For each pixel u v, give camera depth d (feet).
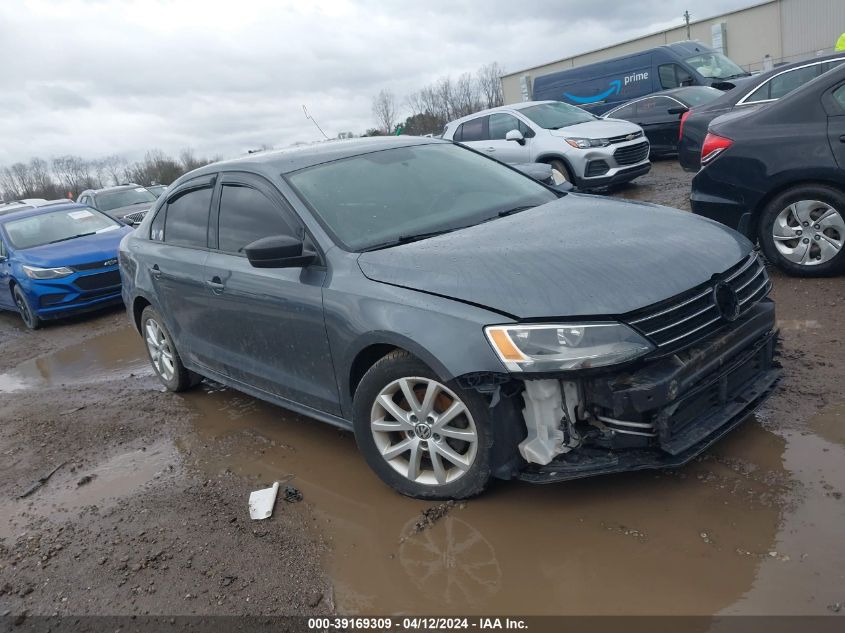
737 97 30.35
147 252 17.24
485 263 10.37
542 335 9.20
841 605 7.63
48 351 26.81
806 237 18.19
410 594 9.03
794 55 107.76
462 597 8.81
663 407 9.39
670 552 8.93
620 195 37.37
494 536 9.86
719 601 8.00
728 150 18.85
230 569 10.14
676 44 58.08
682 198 32.99
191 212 15.85
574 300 9.37
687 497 9.98
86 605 9.86
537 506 10.35
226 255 14.17
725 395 10.36
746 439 11.26
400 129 29.68
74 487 13.88
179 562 10.50
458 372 9.58
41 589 10.41
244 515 11.60
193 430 15.78
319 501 11.69
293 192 12.87
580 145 37.29
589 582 8.66
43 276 29.63
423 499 11.00
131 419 17.06
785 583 8.08
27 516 12.96
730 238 11.58
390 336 10.29
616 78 60.39
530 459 9.77
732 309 10.29
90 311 32.63
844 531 8.74
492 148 41.32
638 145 37.93
